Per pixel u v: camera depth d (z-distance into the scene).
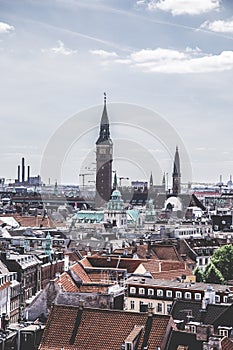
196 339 134.25
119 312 138.38
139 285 186.88
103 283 193.50
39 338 143.75
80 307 140.75
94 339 135.75
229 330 147.50
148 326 135.12
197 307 161.88
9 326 159.00
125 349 132.00
